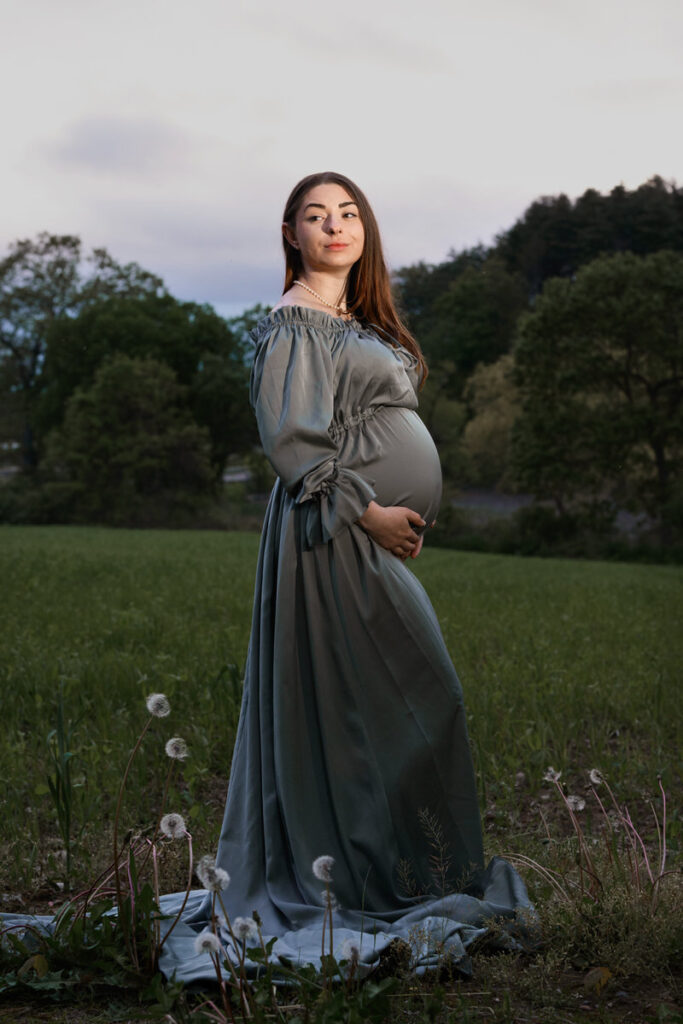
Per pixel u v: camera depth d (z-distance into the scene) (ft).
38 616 36.32
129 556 80.53
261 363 10.34
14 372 238.07
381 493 10.50
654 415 144.25
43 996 8.49
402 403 10.79
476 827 10.42
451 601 48.03
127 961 8.86
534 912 9.82
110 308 220.43
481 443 212.43
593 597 54.29
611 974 9.05
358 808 10.00
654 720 21.11
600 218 283.38
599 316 147.23
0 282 230.89
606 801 16.19
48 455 195.21
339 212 10.96
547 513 153.58
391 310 11.50
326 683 10.10
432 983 8.71
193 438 186.80
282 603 10.24
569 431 148.66
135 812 14.55
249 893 9.91
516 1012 8.29
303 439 10.01
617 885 10.43
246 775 10.34
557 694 22.93
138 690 21.97
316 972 8.33
